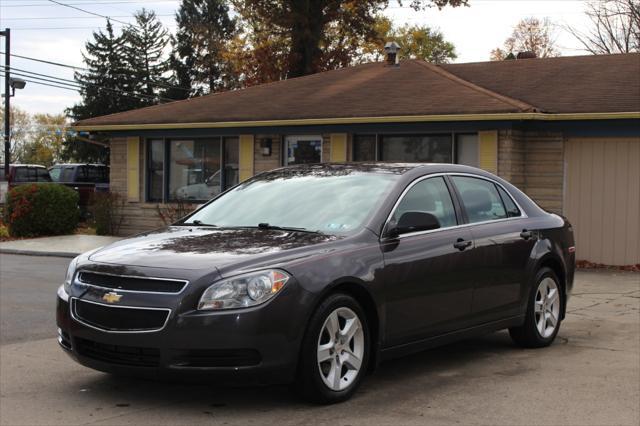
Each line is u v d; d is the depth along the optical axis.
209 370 4.79
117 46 59.38
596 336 7.94
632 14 36.94
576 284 12.15
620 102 14.52
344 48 34.78
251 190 6.72
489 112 14.32
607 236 14.60
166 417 5.02
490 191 7.07
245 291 4.86
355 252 5.46
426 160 15.84
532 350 7.23
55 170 26.23
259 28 36.19
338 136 16.53
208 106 18.92
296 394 5.25
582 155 14.77
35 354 6.95
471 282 6.36
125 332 4.91
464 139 15.38
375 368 5.61
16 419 5.02
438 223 5.85
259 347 4.83
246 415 5.05
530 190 15.21
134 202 19.31
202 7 63.97
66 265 14.44
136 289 4.98
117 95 57.94
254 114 17.27
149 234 6.09
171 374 4.82
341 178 6.45
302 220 5.99
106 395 5.57
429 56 55.66
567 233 7.79
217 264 4.98
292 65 32.53
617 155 14.46
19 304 9.70
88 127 19.36
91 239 18.78
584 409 5.25
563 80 16.78
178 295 4.83
